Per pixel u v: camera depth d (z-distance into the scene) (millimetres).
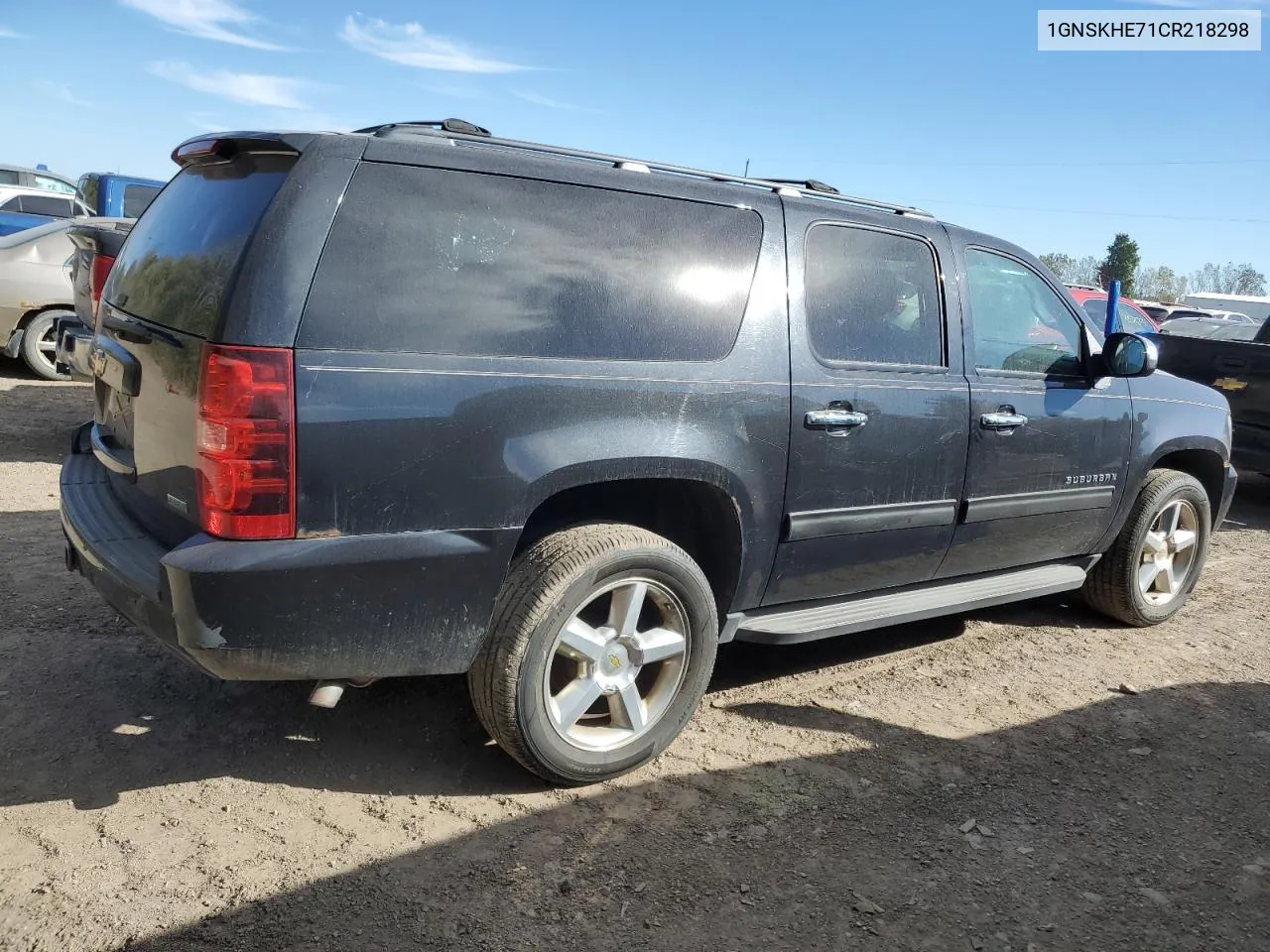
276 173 2658
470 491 2740
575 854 2801
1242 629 5254
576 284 2961
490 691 2889
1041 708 4027
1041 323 4410
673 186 3227
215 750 3203
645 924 2518
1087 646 4828
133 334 2896
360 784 3084
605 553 2982
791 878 2754
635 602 3115
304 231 2527
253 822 2830
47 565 4656
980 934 2572
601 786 3184
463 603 2797
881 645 4668
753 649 4496
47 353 9242
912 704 3986
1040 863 2914
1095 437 4523
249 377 2439
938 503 3928
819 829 3008
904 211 4008
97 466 3514
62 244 9141
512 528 2826
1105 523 4754
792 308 3451
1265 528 7848
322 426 2518
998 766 3502
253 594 2490
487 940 2416
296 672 2641
